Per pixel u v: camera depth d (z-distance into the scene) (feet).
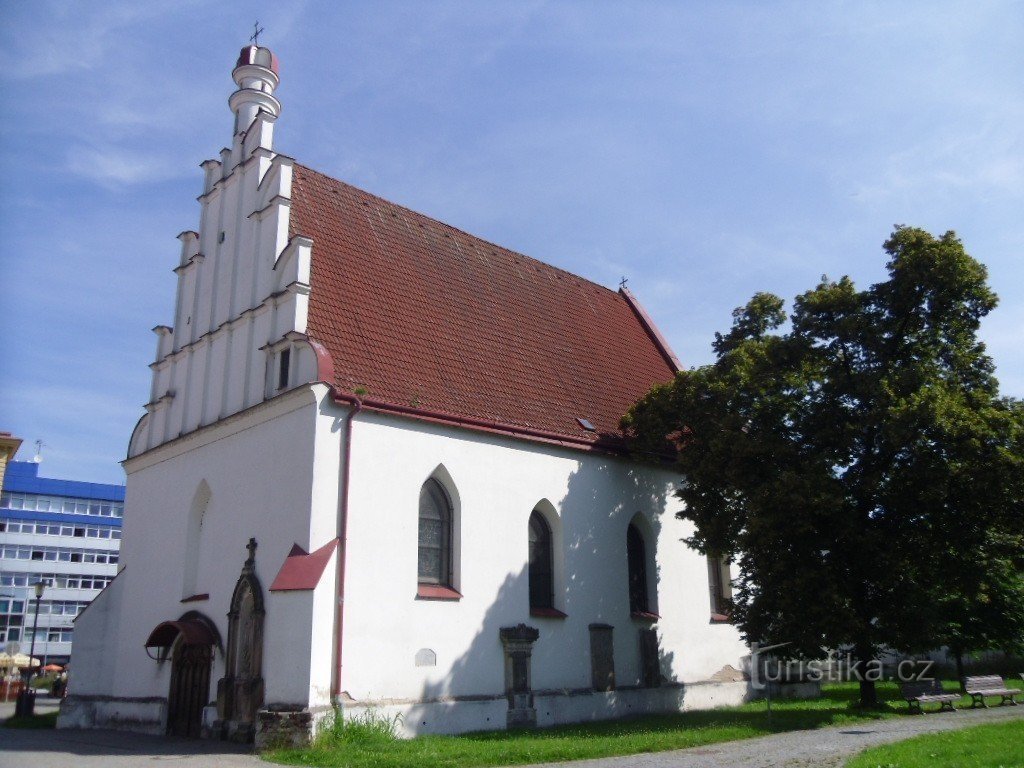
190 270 92.79
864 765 42.75
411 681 68.90
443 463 76.23
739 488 77.05
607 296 124.26
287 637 64.08
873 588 74.69
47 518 304.71
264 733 61.26
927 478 70.38
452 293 95.09
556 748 56.24
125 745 67.00
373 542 69.15
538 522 85.46
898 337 79.30
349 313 79.97
